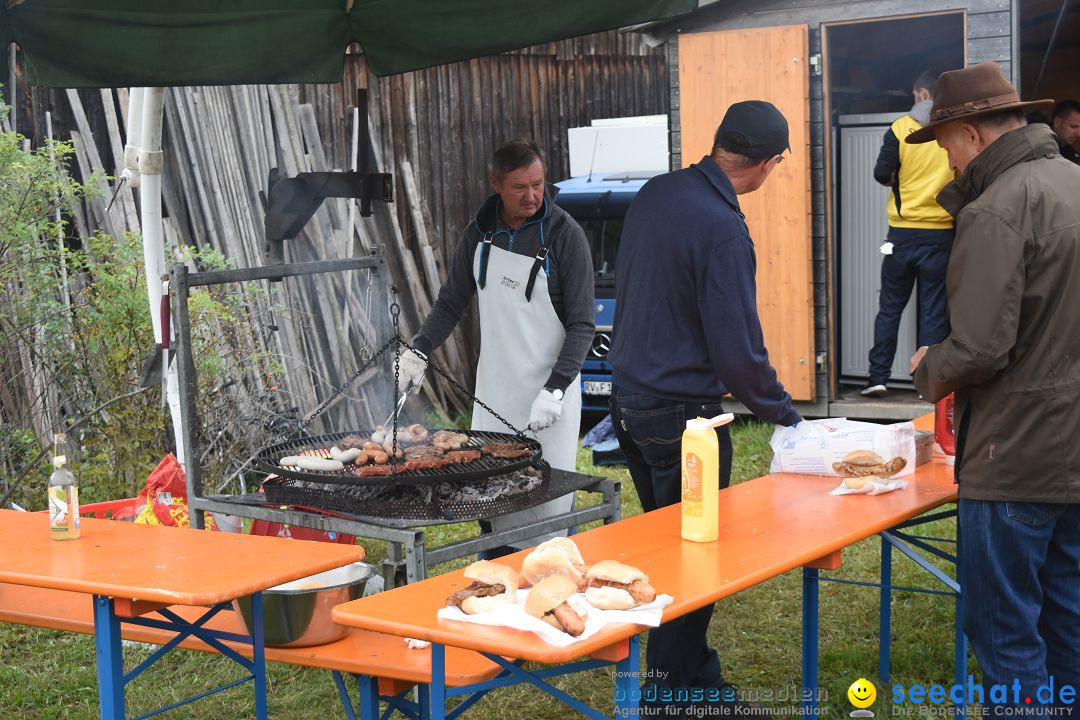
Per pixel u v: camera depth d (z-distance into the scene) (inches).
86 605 143.6
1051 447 112.7
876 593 196.7
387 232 332.2
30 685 165.2
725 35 310.3
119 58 167.5
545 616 90.3
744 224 133.7
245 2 176.9
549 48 385.7
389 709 125.6
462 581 104.5
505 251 170.2
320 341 295.7
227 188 280.8
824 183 306.3
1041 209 112.0
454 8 188.4
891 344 303.0
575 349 165.2
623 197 321.1
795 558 108.4
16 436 223.9
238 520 180.5
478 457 147.7
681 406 136.8
